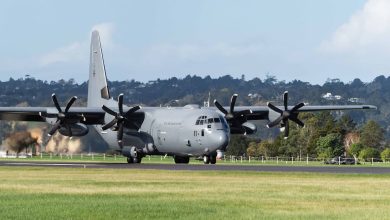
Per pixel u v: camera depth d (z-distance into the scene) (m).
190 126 156.88
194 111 159.75
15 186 90.38
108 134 174.12
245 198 76.69
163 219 62.00
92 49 185.00
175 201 73.69
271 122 167.25
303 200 75.00
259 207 69.31
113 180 100.81
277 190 85.62
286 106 166.12
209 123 154.88
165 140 161.88
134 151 168.50
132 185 92.19
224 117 158.88
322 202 73.31
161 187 89.31
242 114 165.00
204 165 154.38
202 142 155.12
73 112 160.38
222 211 66.44
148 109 168.62
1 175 112.31
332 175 113.75
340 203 72.56
